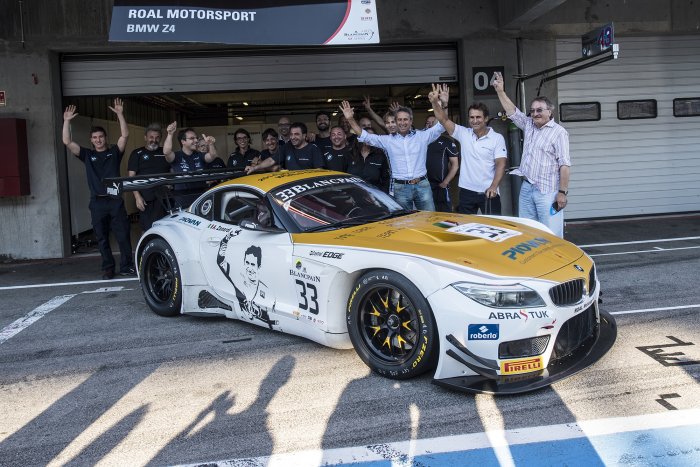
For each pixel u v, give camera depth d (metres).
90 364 4.45
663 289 5.82
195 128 18.14
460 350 3.41
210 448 3.08
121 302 6.37
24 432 3.38
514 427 3.12
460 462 2.83
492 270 3.48
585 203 11.64
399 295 3.70
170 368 4.26
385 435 3.12
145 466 2.94
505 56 10.59
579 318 3.69
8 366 4.50
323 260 4.06
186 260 5.28
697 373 3.66
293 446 3.06
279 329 4.56
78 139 12.59
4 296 7.05
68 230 10.13
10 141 9.44
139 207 7.82
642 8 10.76
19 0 9.59
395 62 10.74
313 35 7.64
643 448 2.85
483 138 6.52
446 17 10.41
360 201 4.88
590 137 11.52
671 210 11.83
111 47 9.84
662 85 11.63
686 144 11.77
